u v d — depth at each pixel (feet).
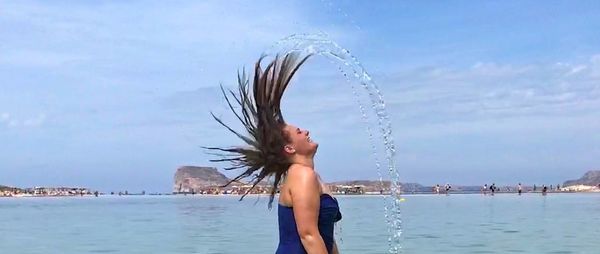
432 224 73.05
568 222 76.02
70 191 535.60
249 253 44.55
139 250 48.06
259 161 14.15
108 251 47.96
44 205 196.65
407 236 56.29
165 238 57.67
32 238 60.70
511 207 125.59
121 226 77.00
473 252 44.37
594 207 124.26
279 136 13.97
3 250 49.75
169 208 145.18
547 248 46.88
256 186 15.02
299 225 13.24
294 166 13.74
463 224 72.90
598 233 59.31
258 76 14.25
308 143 14.08
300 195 13.29
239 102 14.33
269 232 62.23
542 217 87.45
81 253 46.80
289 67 14.29
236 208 136.87
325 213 13.47
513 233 59.82
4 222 89.61
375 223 72.69
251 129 14.26
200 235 59.98
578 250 45.57
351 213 96.43
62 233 66.64
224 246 49.39
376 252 43.98
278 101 14.21
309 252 13.17
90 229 72.43
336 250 14.16
